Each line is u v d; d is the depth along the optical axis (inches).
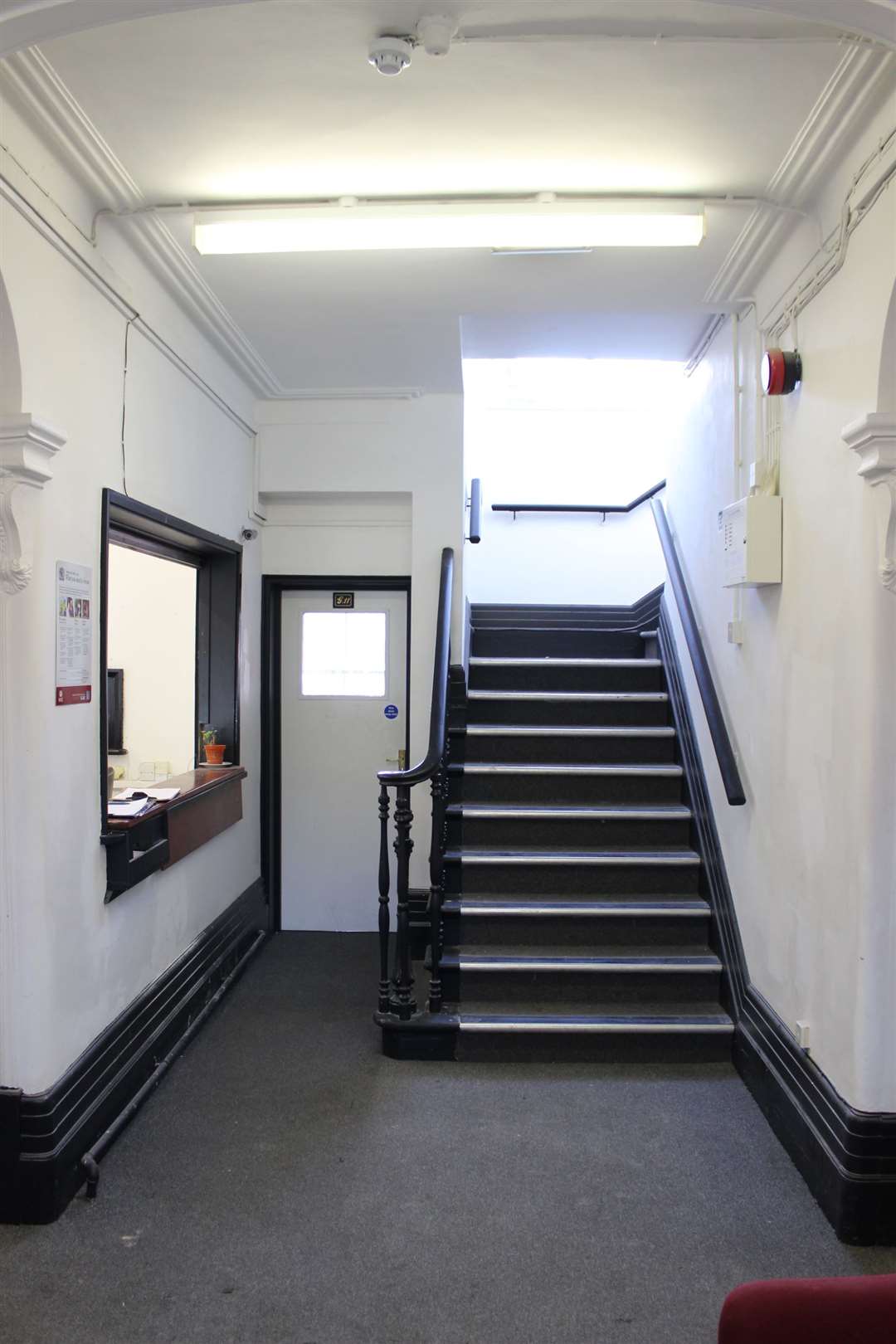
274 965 171.0
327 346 150.6
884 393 85.3
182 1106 114.7
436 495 179.8
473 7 73.3
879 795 87.3
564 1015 129.7
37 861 90.0
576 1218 92.0
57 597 94.3
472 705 178.7
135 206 104.3
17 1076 90.4
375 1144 105.7
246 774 171.0
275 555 190.4
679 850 153.3
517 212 105.0
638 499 218.2
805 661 104.8
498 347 156.1
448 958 135.3
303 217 105.7
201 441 145.4
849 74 81.0
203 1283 81.8
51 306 92.7
